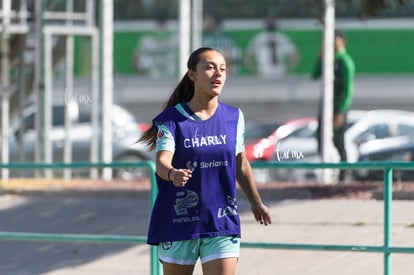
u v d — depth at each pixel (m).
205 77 12.63
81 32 32.62
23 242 22.55
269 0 57.47
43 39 32.31
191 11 35.94
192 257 12.75
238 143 12.92
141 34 60.53
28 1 33.16
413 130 34.84
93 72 32.34
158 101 60.75
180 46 30.77
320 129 28.05
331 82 27.83
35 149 32.56
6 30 32.47
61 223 23.52
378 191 21.53
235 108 13.03
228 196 12.74
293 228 20.23
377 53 57.97
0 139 32.84
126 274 20.52
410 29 56.72
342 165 15.77
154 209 12.88
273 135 35.62
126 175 31.69
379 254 18.88
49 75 32.31
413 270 18.44
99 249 21.83
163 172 12.27
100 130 32.25
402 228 17.20
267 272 19.22
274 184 24.69
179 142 12.62
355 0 34.16
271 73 60.22
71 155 36.44
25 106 34.31
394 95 59.22
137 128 38.78
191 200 12.64
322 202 20.80
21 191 25.73
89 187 26.02
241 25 57.78
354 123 34.88
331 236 19.66
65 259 21.64
